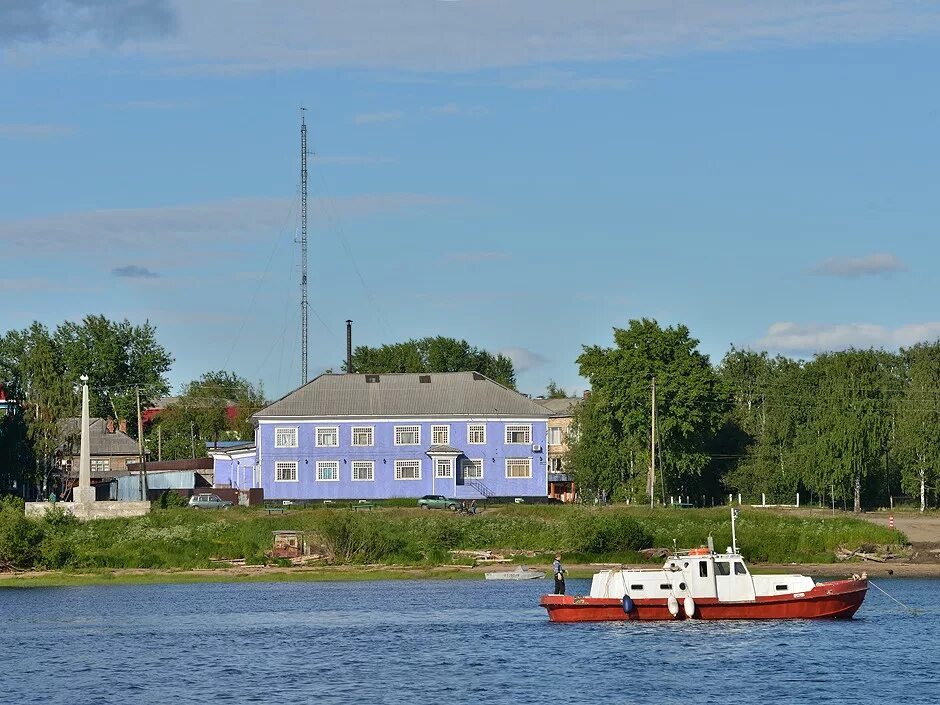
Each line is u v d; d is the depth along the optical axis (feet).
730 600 316.19
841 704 236.43
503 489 615.16
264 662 280.31
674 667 267.18
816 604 317.22
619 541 461.78
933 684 250.57
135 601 381.40
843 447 637.71
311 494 611.88
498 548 474.49
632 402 629.51
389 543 467.11
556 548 468.34
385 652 288.71
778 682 253.03
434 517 513.86
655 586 317.22
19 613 357.82
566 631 309.42
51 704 243.60
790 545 465.88
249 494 610.24
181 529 490.49
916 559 454.40
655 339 630.74
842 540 471.62
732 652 281.74
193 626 329.93
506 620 328.90
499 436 617.21
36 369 629.92
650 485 593.01
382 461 613.93
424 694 247.50
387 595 386.32
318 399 622.95
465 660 277.85
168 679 264.31
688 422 624.59
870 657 275.18
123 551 465.47
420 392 626.23
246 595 392.47
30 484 615.98
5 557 455.63
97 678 265.95
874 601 359.46
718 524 486.38
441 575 431.43
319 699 244.83
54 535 483.51
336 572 439.22
